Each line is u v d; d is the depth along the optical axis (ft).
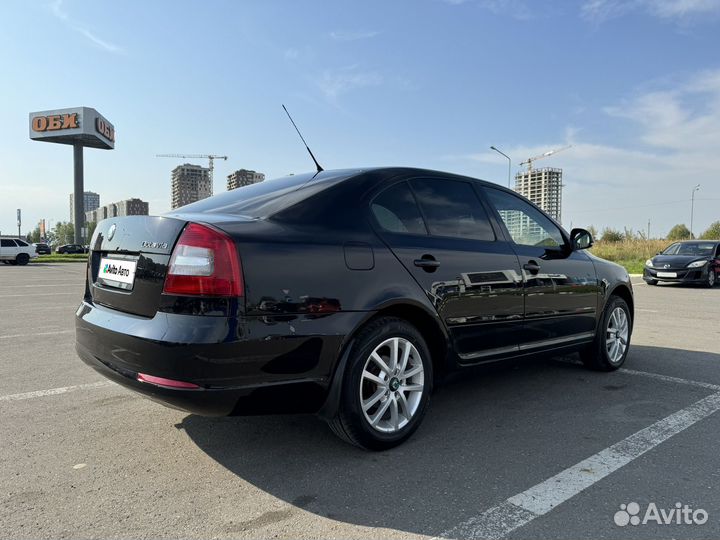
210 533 7.20
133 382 8.46
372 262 9.73
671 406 12.63
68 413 11.98
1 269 82.99
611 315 15.81
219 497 8.19
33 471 9.07
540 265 13.20
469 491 8.39
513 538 7.12
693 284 52.16
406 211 10.95
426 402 10.53
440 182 12.01
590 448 10.11
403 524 7.45
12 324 24.56
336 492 8.36
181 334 7.97
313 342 8.75
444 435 10.75
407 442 10.37
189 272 8.21
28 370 15.76
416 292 10.20
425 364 10.47
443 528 7.36
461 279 11.12
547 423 11.46
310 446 10.16
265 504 7.99
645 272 51.42
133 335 8.41
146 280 8.73
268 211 9.51
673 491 8.42
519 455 9.78
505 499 8.15
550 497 8.21
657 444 10.31
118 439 10.50
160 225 8.89
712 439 10.57
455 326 11.03
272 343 8.36
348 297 9.23
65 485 8.56
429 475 8.95
